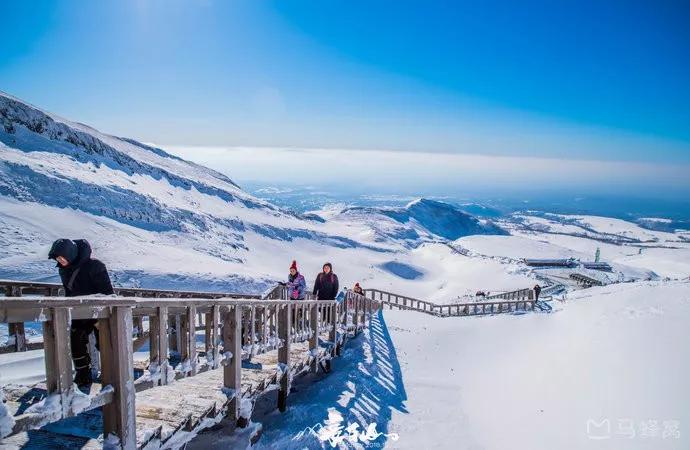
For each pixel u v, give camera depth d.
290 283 9.60
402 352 12.30
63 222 27.41
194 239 41.41
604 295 18.39
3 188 28.81
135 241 30.03
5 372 5.06
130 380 3.06
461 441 6.56
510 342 13.30
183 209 50.19
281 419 6.30
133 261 24.06
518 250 104.31
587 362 9.03
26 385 4.06
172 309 3.70
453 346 13.26
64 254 3.73
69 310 2.57
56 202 31.09
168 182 65.94
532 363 10.28
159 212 43.59
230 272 27.39
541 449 6.04
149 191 51.78
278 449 5.22
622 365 8.23
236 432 4.87
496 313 20.84
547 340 12.34
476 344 13.45
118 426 2.96
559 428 6.54
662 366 7.59
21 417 2.26
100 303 2.77
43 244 21.77
